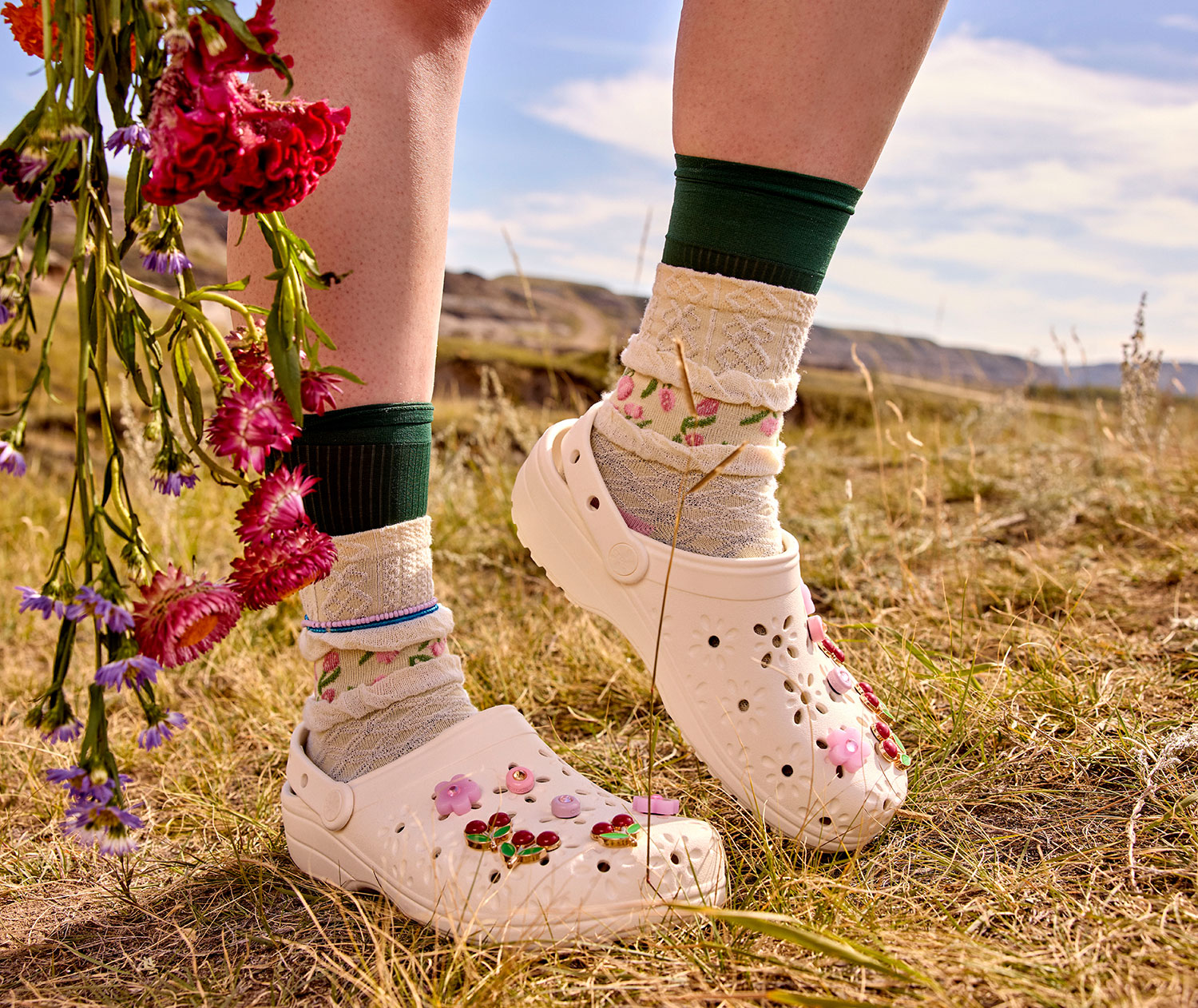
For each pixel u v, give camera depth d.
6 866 1.22
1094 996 0.79
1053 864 1.03
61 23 0.72
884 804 1.08
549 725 1.59
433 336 1.15
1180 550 2.08
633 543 1.13
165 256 0.80
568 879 0.94
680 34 1.07
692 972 0.88
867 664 1.63
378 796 1.06
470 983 0.87
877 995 0.83
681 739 1.46
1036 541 2.41
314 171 0.77
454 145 1.15
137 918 1.07
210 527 2.87
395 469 1.10
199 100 0.71
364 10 1.04
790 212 1.04
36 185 0.75
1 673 2.01
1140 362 2.83
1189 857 1.02
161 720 0.77
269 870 1.16
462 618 2.15
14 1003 0.90
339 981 0.92
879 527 2.57
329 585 1.10
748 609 1.09
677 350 0.95
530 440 3.10
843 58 0.99
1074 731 1.33
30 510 3.21
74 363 4.57
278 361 0.78
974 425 3.95
